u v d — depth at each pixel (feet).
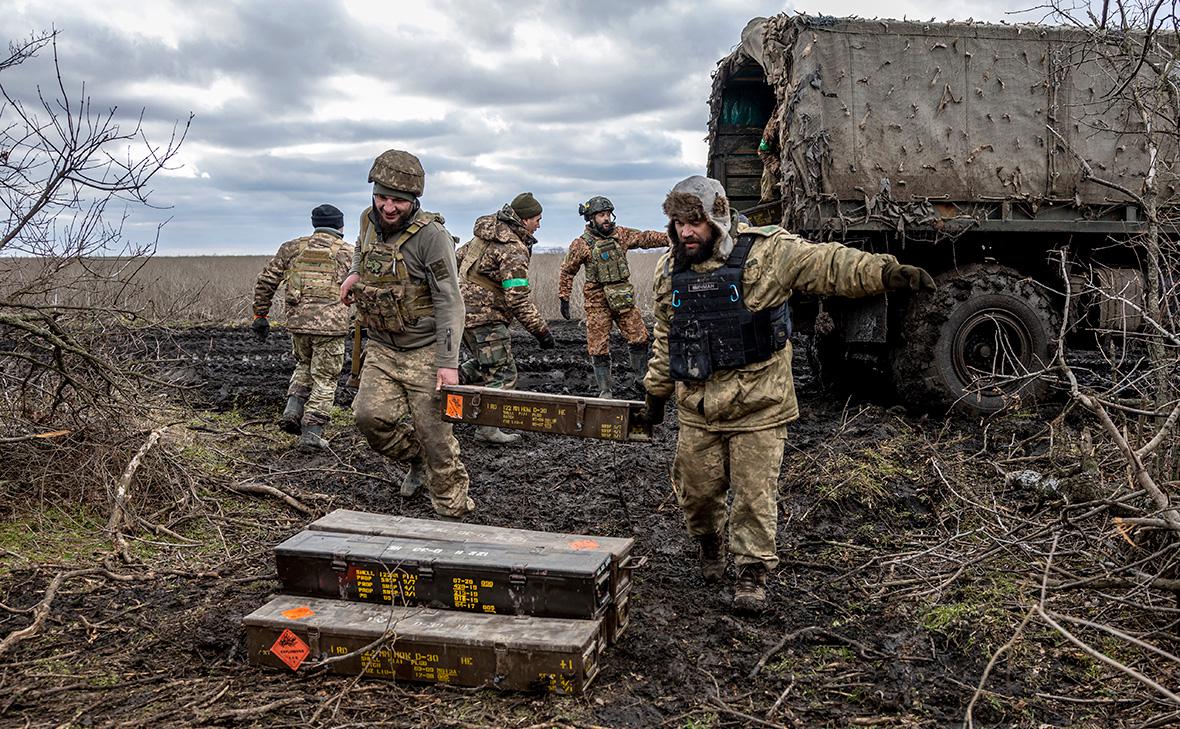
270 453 20.92
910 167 21.67
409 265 15.10
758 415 12.61
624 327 26.66
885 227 21.76
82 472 16.53
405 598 11.50
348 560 11.55
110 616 12.73
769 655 11.77
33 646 11.81
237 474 19.13
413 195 15.12
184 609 13.03
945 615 12.94
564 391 28.27
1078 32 21.89
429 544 11.97
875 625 12.84
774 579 14.49
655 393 13.19
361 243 15.88
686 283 12.48
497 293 22.25
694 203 12.00
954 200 21.90
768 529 12.85
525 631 10.78
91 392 16.90
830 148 21.48
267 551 15.39
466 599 11.32
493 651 10.61
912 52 21.66
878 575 14.61
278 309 53.83
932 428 21.93
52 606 12.96
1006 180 21.93
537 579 11.09
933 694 10.96
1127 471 14.56
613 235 26.18
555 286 58.95
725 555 14.48
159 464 17.30
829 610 13.30
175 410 23.38
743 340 12.27
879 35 21.57
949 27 21.70
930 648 12.09
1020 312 22.43
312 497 18.10
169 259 126.82
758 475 12.69
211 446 20.77
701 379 12.45
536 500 18.35
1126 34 13.67
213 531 16.35
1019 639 12.14
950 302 22.16
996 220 22.06
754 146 28.45
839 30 21.47
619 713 10.32
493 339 22.36
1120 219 22.35
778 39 22.30
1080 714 10.54
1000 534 15.29
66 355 17.40
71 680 10.95
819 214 21.58
